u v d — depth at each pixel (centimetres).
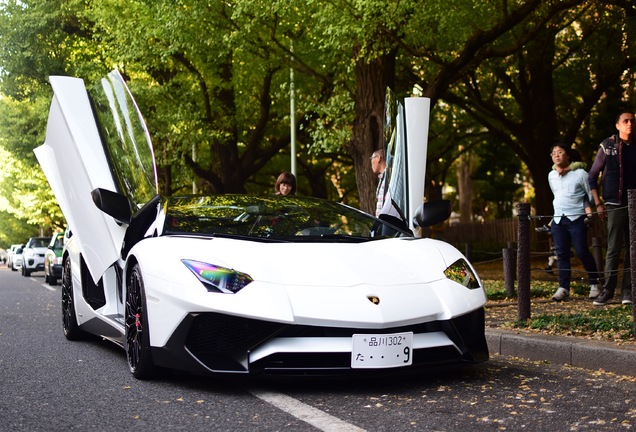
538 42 1966
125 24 1788
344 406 402
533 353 560
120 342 563
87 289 642
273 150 2192
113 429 363
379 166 743
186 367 439
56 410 406
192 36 1582
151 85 1998
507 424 363
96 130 596
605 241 1738
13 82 2356
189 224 518
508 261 941
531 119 2108
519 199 4034
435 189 3162
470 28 1305
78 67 2036
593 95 2070
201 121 1967
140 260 475
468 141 2953
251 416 383
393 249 496
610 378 479
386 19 1125
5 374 517
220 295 428
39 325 830
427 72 1722
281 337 424
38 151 665
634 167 768
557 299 848
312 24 1448
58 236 1952
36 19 2116
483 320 473
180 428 363
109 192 522
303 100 1780
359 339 423
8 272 3378
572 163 852
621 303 795
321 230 525
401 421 369
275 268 446
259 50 1608
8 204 5022
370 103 1293
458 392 435
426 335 442
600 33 1947
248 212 544
